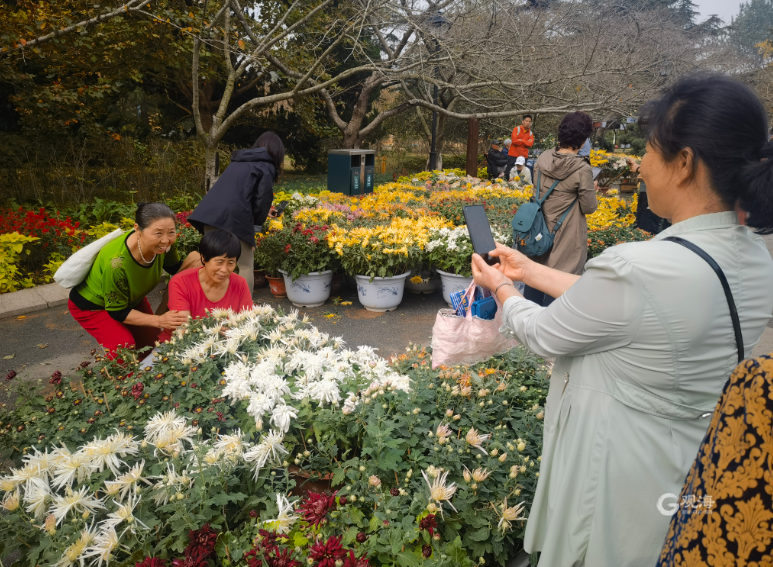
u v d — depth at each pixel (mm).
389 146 27562
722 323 1167
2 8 7250
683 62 9633
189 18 7309
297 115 19875
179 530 1693
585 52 9703
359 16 9320
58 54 8391
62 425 2229
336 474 1996
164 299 3783
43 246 7355
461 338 2420
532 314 1424
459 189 10852
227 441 2006
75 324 5418
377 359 2814
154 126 15633
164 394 2451
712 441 763
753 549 678
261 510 1966
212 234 3303
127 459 2035
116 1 7301
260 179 4848
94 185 11180
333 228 5980
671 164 1205
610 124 15289
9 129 13664
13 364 4477
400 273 5852
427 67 10477
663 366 1193
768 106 12133
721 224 1188
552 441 1440
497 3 9953
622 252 1205
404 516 1858
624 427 1257
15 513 1839
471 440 1968
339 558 1526
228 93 8406
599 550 1289
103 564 1734
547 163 4230
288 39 12023
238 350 2787
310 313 5758
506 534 1845
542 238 4230
